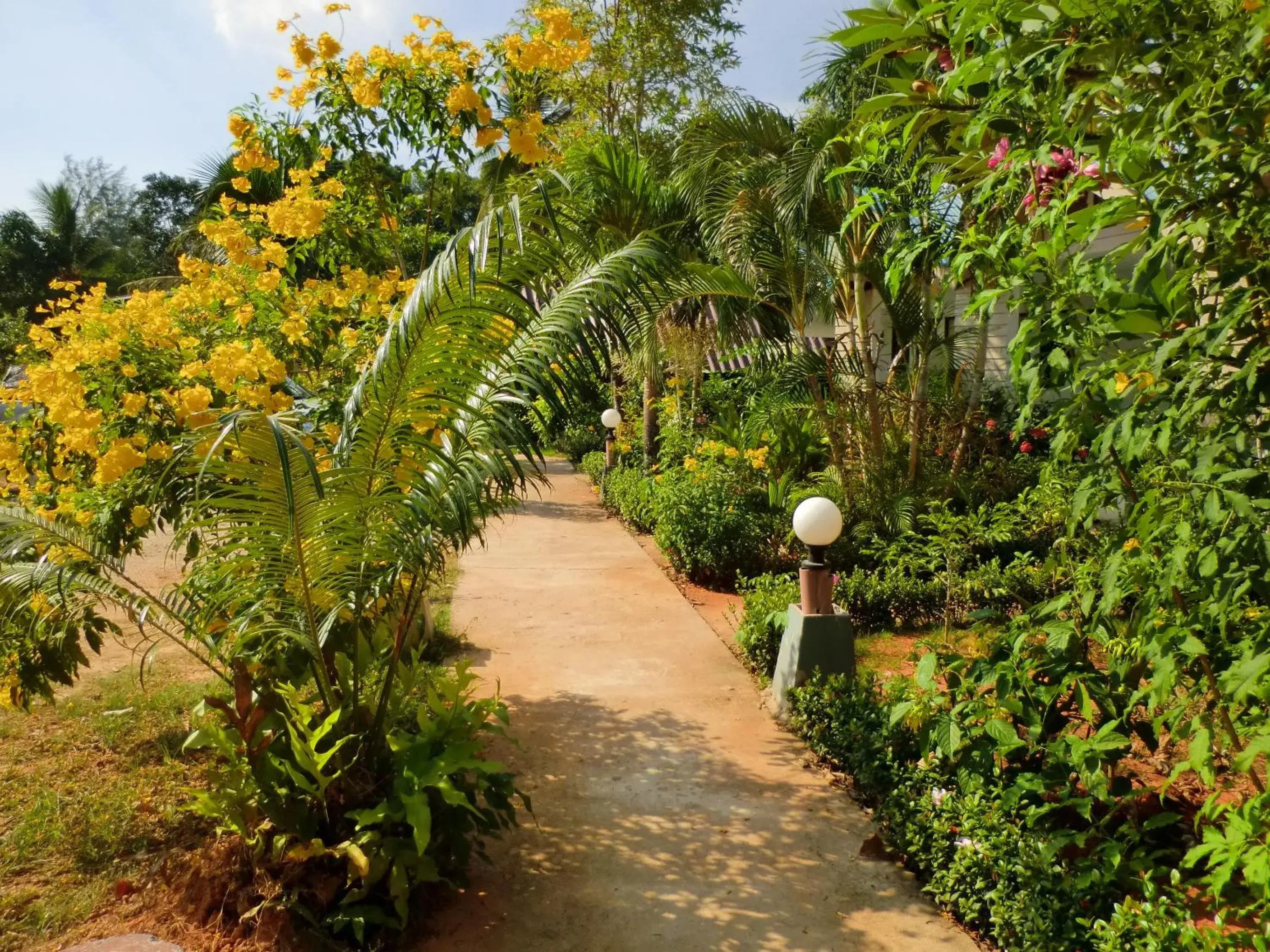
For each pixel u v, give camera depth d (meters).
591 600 6.94
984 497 7.83
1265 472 2.01
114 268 31.88
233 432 2.55
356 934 2.62
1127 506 2.60
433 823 2.92
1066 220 2.27
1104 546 2.84
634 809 3.62
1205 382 2.06
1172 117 1.95
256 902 2.77
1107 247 5.77
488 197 3.86
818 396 8.28
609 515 11.20
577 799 3.71
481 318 2.82
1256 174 1.94
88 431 3.36
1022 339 2.43
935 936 2.77
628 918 2.88
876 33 2.66
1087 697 2.82
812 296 8.25
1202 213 2.05
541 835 3.42
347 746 3.06
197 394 3.25
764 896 3.00
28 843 3.31
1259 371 1.98
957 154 3.32
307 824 2.80
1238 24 1.87
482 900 2.99
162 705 4.62
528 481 3.39
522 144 4.26
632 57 14.38
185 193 38.53
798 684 4.46
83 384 3.47
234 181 4.54
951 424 8.16
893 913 2.90
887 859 3.22
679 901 2.97
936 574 6.18
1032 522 6.74
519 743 3.93
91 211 36.75
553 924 2.86
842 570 7.30
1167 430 2.04
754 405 9.38
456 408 3.00
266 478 2.62
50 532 3.10
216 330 3.91
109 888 3.04
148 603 3.34
